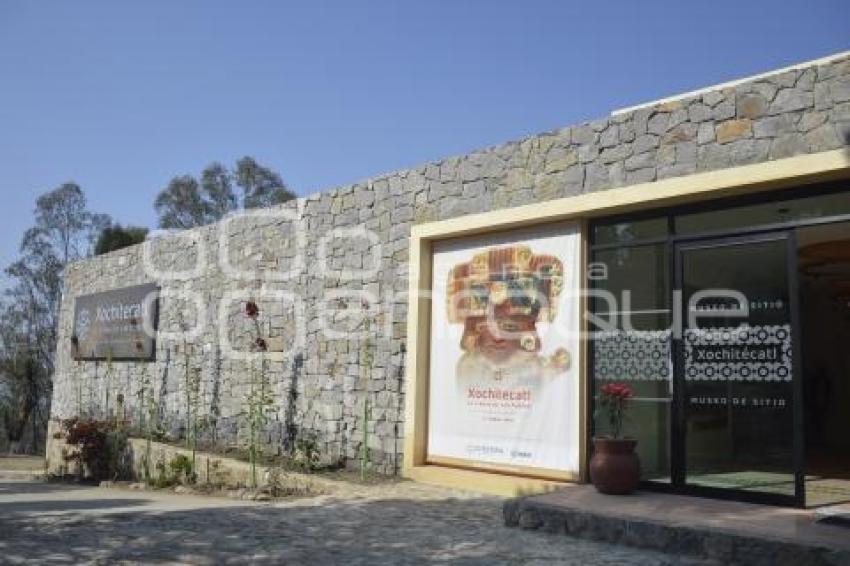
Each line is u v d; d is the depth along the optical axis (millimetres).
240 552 5547
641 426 7176
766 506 6203
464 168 8922
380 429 9523
